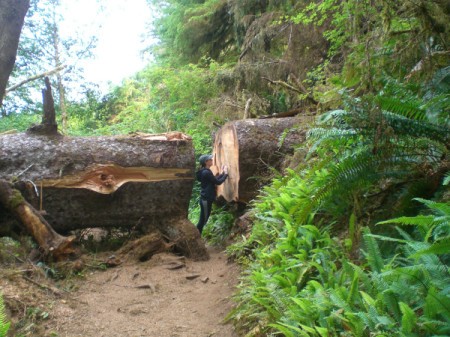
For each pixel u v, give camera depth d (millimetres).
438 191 3377
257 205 5523
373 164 3385
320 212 4320
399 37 4242
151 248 6336
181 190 6801
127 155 6488
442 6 3854
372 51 4312
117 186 6344
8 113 14242
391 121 3311
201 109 12781
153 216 6730
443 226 2566
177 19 13500
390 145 3330
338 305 2621
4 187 5738
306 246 3889
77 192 6207
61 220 6254
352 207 4051
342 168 3367
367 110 3305
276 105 11562
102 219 6496
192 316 4309
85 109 17922
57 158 6211
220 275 5496
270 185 6645
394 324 2213
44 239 5602
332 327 2604
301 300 2926
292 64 10727
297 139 7176
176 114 13500
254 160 7105
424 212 3277
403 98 3588
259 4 11828
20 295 4223
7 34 4324
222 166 8242
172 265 5934
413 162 3467
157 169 6633
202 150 11398
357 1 4746
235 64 12930
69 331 3924
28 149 6168
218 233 7938
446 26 3852
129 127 15969
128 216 6602
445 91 3518
